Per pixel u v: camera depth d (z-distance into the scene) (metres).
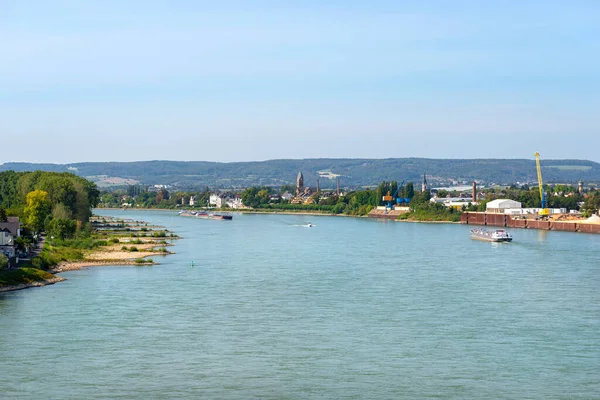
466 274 186.50
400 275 184.75
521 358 105.62
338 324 125.75
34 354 107.56
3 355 107.06
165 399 89.94
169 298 150.00
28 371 100.12
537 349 110.00
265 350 109.56
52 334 118.69
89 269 199.00
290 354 107.56
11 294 154.75
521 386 94.38
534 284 168.12
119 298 149.88
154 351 109.06
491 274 186.25
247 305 142.25
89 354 107.50
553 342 113.88
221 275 185.38
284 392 92.25
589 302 144.75
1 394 91.62
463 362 103.81
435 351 108.94
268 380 96.44
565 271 192.25
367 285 167.12
